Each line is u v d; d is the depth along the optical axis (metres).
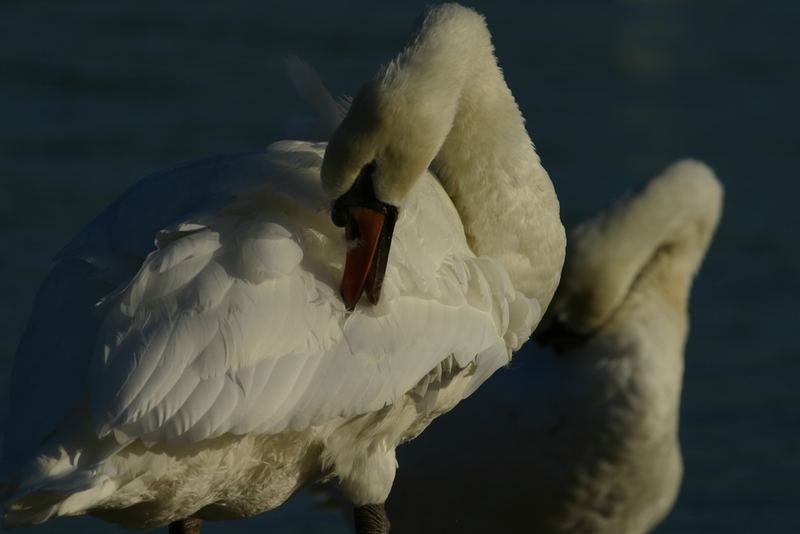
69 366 7.46
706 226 14.02
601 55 31.14
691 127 27.22
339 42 30.45
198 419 7.21
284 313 7.64
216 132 25.52
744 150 26.27
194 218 7.79
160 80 27.80
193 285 7.49
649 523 13.30
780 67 30.77
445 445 12.91
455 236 8.93
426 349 8.33
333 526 15.42
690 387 19.14
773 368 19.62
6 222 21.09
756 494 16.69
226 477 8.16
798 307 21.28
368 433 8.71
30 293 19.31
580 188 24.20
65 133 24.78
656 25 33.69
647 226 13.62
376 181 8.47
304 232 8.07
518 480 12.89
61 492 7.06
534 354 13.09
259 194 8.07
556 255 9.87
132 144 24.53
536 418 12.80
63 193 22.25
